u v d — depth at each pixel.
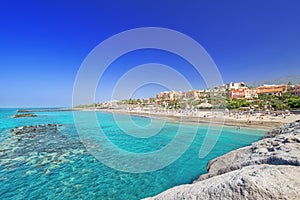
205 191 3.86
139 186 8.73
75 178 9.62
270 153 5.33
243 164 5.39
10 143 18.03
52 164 11.73
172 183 9.02
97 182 9.14
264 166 4.03
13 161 12.25
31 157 13.20
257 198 3.12
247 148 8.06
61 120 44.88
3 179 9.38
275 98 61.62
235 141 19.05
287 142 6.13
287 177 3.43
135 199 7.54
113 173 10.33
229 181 3.67
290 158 4.29
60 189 8.38
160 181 9.26
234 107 51.53
